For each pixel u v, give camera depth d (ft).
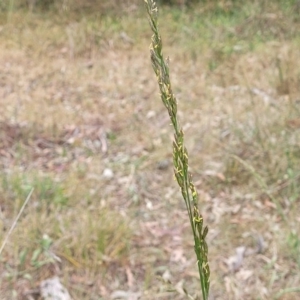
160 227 10.44
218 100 15.72
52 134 13.84
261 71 17.58
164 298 8.61
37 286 8.74
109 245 9.40
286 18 21.49
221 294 8.75
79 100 16.20
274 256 9.50
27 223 9.87
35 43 20.35
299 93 15.74
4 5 23.86
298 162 11.78
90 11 23.52
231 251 9.73
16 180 11.16
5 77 17.69
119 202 11.18
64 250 9.27
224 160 12.17
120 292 8.78
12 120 14.43
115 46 20.40
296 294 8.63
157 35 2.97
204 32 21.40
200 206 11.00
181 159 3.04
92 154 13.03
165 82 2.99
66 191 11.07
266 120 13.57
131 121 14.74
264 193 11.18
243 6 23.41
